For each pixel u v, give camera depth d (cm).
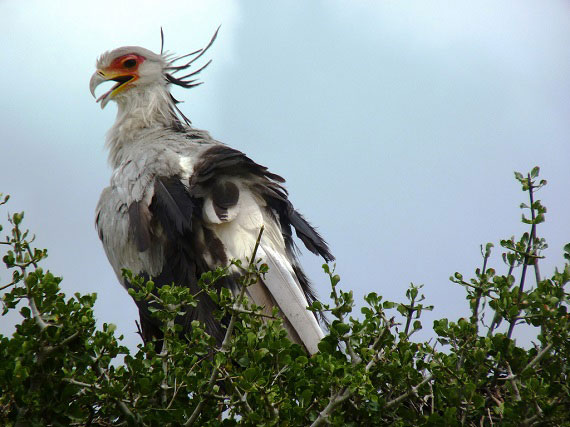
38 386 703
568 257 833
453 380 759
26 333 711
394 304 793
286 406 705
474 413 771
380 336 778
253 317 763
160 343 1113
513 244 865
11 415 692
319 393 729
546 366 789
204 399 705
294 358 812
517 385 764
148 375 722
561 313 789
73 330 712
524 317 797
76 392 700
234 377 707
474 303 838
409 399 788
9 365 699
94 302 739
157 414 712
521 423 718
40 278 736
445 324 788
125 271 761
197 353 749
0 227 761
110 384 717
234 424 714
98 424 737
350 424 733
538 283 822
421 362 782
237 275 1027
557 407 718
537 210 870
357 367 711
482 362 757
